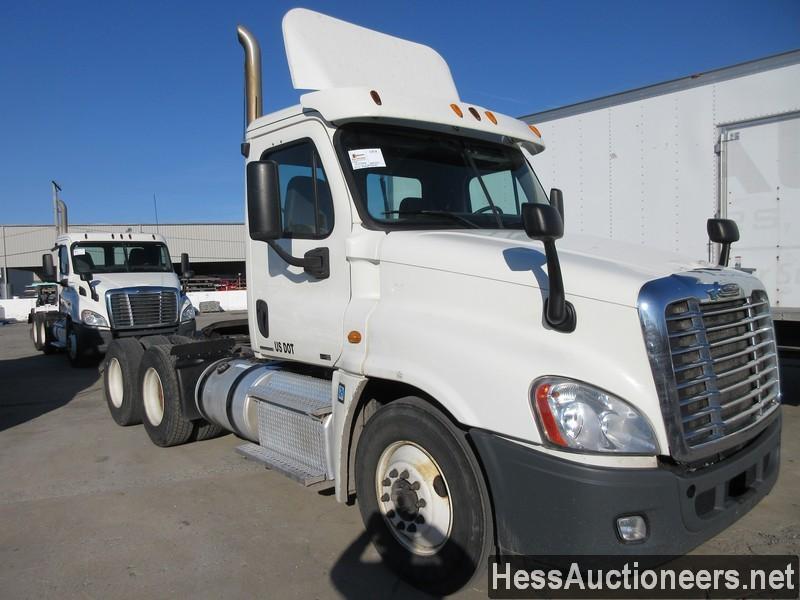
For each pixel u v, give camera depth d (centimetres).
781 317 576
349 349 355
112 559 378
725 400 288
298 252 396
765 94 583
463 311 310
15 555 385
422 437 316
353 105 356
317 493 483
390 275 342
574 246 338
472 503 296
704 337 277
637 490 253
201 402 543
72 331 1248
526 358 277
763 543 381
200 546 393
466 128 402
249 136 439
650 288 265
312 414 381
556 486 261
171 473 534
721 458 289
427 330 314
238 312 2717
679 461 261
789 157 572
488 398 282
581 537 257
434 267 322
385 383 355
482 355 288
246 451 439
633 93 675
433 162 396
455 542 303
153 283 1280
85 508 459
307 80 401
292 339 408
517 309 291
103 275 1279
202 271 5578
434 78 475
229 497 476
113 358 704
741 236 605
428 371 308
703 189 629
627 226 689
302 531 413
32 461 579
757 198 594
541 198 448
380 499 346
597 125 709
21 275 5059
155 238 1393
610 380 261
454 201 396
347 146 366
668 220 656
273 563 369
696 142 632
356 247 354
